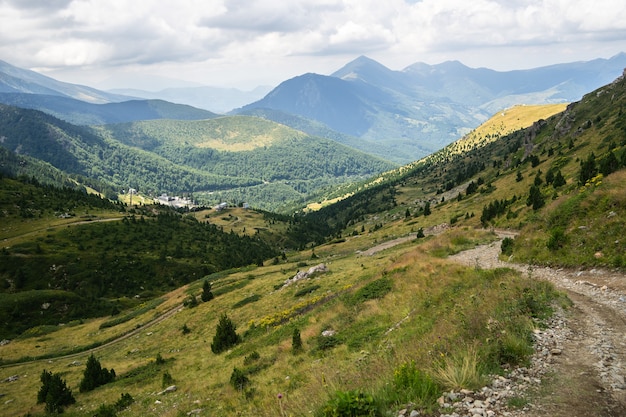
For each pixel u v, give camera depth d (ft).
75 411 103.19
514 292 55.67
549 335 39.99
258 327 140.15
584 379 29.01
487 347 34.83
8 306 368.48
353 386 34.40
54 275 501.56
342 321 92.22
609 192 98.53
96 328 296.30
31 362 223.30
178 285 532.73
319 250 398.62
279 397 40.75
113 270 534.37
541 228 110.73
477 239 161.89
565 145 404.98
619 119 357.82
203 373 104.94
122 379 128.36
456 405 26.14
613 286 64.69
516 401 25.94
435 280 92.48
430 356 36.22
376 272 149.89
